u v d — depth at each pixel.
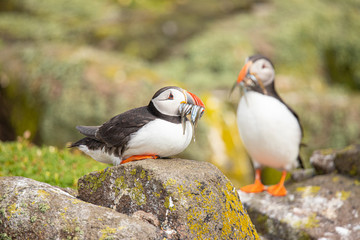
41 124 12.69
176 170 4.63
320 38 19.72
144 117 4.91
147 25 18.91
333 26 20.72
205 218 4.48
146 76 13.23
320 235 6.85
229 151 11.50
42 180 7.00
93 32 18.44
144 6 21.30
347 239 6.68
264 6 20.94
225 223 4.64
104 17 20.12
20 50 14.32
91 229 4.12
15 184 4.51
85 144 5.45
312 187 7.92
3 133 13.24
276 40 18.09
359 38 20.91
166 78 13.64
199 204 4.48
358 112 14.49
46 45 15.24
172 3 21.53
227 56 16.42
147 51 17.41
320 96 15.20
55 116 12.53
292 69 17.72
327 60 19.72
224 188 4.85
